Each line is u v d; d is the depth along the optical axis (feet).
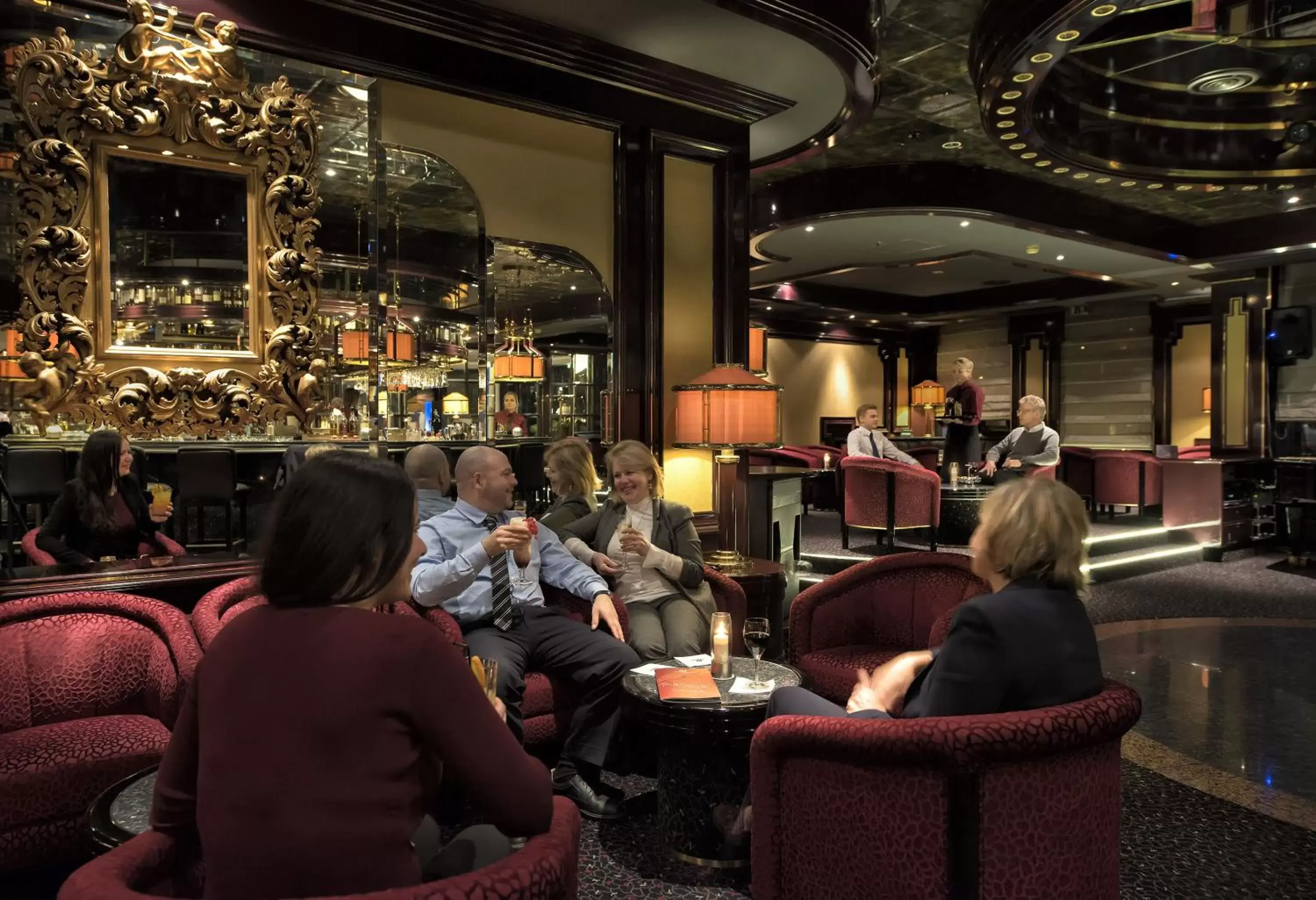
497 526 9.72
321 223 10.52
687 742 7.75
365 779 3.43
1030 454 24.62
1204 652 15.72
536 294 22.80
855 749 5.47
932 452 36.91
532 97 12.75
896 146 21.61
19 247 8.82
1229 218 27.68
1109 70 17.56
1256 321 29.50
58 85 8.89
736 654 11.07
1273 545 28.68
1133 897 7.39
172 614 8.32
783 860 6.23
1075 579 5.65
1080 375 43.73
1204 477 27.09
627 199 13.96
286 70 10.31
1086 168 19.17
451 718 3.59
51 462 9.27
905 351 49.96
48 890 7.34
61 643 8.02
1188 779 9.98
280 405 10.27
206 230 9.78
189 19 9.76
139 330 9.47
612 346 14.01
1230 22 14.71
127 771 7.16
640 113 14.05
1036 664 5.36
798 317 43.80
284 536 3.79
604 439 14.47
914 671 6.81
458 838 4.62
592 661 9.08
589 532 11.31
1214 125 19.52
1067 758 5.37
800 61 13.52
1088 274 33.50
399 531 3.97
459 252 20.12
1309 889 7.52
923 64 16.92
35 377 8.92
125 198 9.33
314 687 3.46
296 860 3.33
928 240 27.89
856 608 10.80
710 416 12.82
